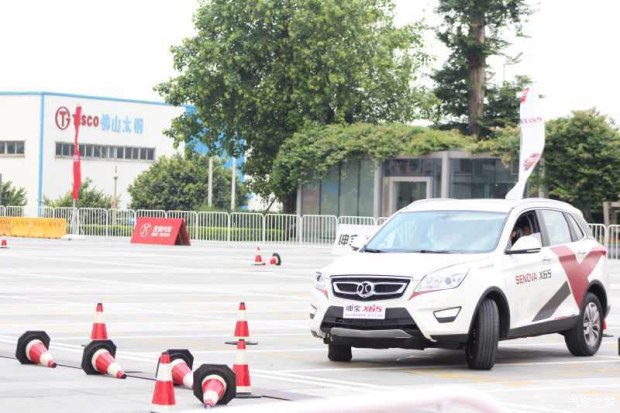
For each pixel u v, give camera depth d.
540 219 16.84
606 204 53.34
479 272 15.16
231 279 32.50
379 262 15.14
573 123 54.22
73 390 12.51
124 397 12.06
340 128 64.19
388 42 68.38
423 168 59.78
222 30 67.38
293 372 14.58
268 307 24.27
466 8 68.94
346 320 14.83
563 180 54.84
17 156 109.75
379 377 14.28
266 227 60.41
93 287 28.48
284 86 68.38
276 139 69.12
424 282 14.72
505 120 69.75
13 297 25.19
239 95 68.62
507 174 56.78
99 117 111.69
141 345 17.12
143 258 42.59
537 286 16.16
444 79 71.25
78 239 61.28
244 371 12.20
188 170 94.81
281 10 67.19
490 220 16.19
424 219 16.47
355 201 62.44
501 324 15.55
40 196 108.12
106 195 104.62
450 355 16.97
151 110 115.00
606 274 17.83
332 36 67.75
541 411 11.92
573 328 16.95
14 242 55.72
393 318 14.63
